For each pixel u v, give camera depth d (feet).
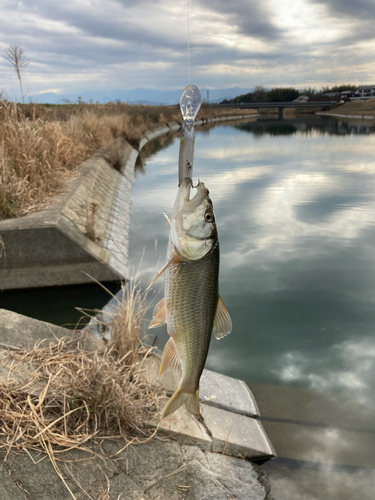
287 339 3.96
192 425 2.58
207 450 2.51
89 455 2.09
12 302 4.82
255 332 4.11
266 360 3.69
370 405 3.14
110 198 8.10
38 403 2.17
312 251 6.11
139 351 2.99
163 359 1.53
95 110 17.97
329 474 2.50
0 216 5.16
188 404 1.54
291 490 2.37
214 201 9.09
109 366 2.55
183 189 1.37
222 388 3.17
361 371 3.55
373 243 6.37
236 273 5.39
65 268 5.05
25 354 2.58
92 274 5.10
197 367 1.52
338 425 2.94
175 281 1.45
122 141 15.71
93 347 2.88
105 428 2.29
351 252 6.04
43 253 4.97
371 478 2.48
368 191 9.60
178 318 1.48
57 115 14.39
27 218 5.11
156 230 7.39
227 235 6.87
